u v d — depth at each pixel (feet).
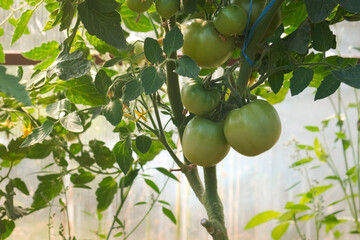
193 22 1.83
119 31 1.72
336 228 5.45
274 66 1.95
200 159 1.81
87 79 2.41
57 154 3.31
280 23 1.89
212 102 1.79
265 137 1.67
